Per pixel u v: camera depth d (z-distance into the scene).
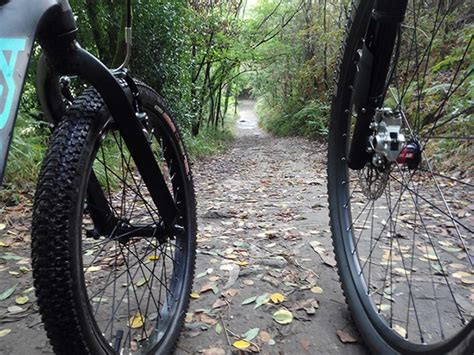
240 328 1.46
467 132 3.85
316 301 1.63
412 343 1.08
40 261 0.78
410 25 1.51
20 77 0.68
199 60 12.39
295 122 13.55
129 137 1.01
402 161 1.19
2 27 0.70
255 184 4.97
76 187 0.82
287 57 15.16
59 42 0.83
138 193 1.32
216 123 16.83
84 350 0.84
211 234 2.56
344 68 1.56
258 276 1.86
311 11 13.38
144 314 1.50
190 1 11.09
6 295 1.75
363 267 1.55
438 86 3.98
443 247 2.08
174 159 1.39
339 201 1.62
